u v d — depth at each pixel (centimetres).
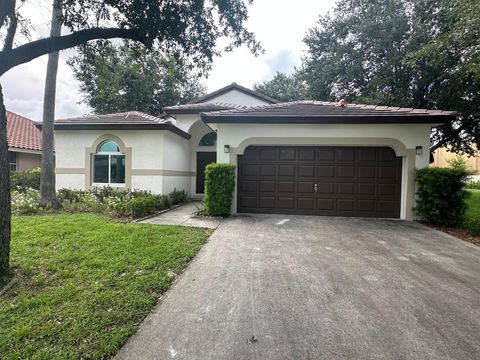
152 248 497
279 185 911
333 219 844
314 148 893
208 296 339
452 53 1070
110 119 1170
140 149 1112
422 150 830
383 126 848
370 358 235
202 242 561
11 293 335
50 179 887
